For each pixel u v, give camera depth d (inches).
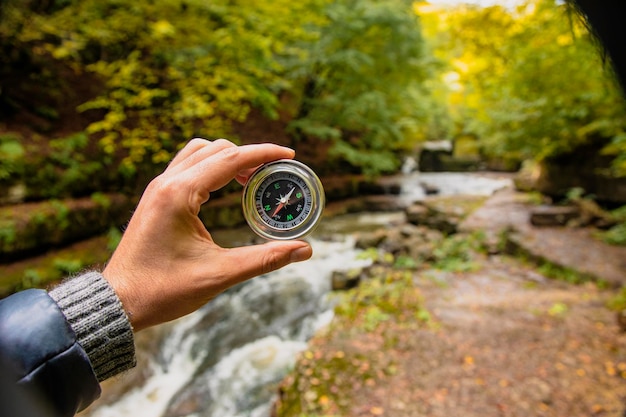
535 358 166.4
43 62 307.6
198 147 43.1
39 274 222.1
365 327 196.1
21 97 289.7
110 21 256.1
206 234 38.8
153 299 35.0
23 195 250.1
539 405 136.6
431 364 164.2
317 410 137.8
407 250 329.7
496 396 142.6
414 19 515.2
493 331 191.6
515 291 253.9
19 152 253.6
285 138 548.1
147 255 36.0
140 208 38.0
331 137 590.9
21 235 227.3
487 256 331.6
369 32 515.5
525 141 394.3
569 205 405.1
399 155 900.0
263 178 52.2
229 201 384.5
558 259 291.7
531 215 384.5
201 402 167.3
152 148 280.4
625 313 189.6
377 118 605.9
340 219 514.0
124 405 163.0
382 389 147.9
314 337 189.6
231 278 38.0
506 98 348.8
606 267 275.9
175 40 265.9
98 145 314.2
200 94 285.3
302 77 529.7
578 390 143.2
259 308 248.5
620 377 148.3
